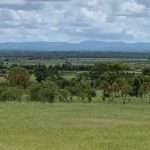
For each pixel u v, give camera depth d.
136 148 36.28
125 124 55.16
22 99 104.69
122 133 45.91
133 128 50.62
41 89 103.31
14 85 126.62
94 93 117.00
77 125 52.75
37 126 50.28
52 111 72.31
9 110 72.12
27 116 62.19
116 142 39.41
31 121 55.53
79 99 114.12
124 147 36.81
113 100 115.62
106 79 149.12
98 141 39.84
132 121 59.19
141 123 56.69
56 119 59.31
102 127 51.22
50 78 141.25
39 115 64.38
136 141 40.19
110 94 121.12
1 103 89.94
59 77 149.88
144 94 132.12
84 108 81.69
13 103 90.31
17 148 34.81
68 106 85.56
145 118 63.56
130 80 133.62
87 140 40.47
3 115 63.12
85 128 49.78
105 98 119.62
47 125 51.56
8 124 51.62
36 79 169.50
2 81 131.38
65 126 51.34
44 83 107.38
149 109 83.44
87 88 119.50
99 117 64.06
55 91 104.75
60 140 40.03
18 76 131.25
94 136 43.25
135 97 128.75
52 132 45.56
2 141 38.38
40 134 43.84
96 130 48.06
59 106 84.81
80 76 169.62
